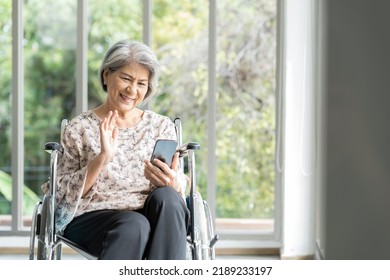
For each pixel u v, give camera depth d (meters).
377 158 4.64
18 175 6.52
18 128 6.50
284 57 6.19
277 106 6.45
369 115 4.62
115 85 4.46
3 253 6.51
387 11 4.57
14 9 6.45
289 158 6.21
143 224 4.07
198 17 6.51
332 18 4.63
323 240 5.31
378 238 4.68
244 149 6.56
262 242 6.51
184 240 4.15
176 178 4.36
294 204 6.22
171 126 4.65
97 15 6.51
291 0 6.15
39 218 4.29
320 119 5.74
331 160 4.69
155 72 4.52
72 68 6.52
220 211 6.58
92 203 4.36
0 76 6.53
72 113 6.55
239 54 6.52
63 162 4.45
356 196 4.68
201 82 6.53
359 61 4.61
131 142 4.52
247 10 6.51
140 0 6.50
